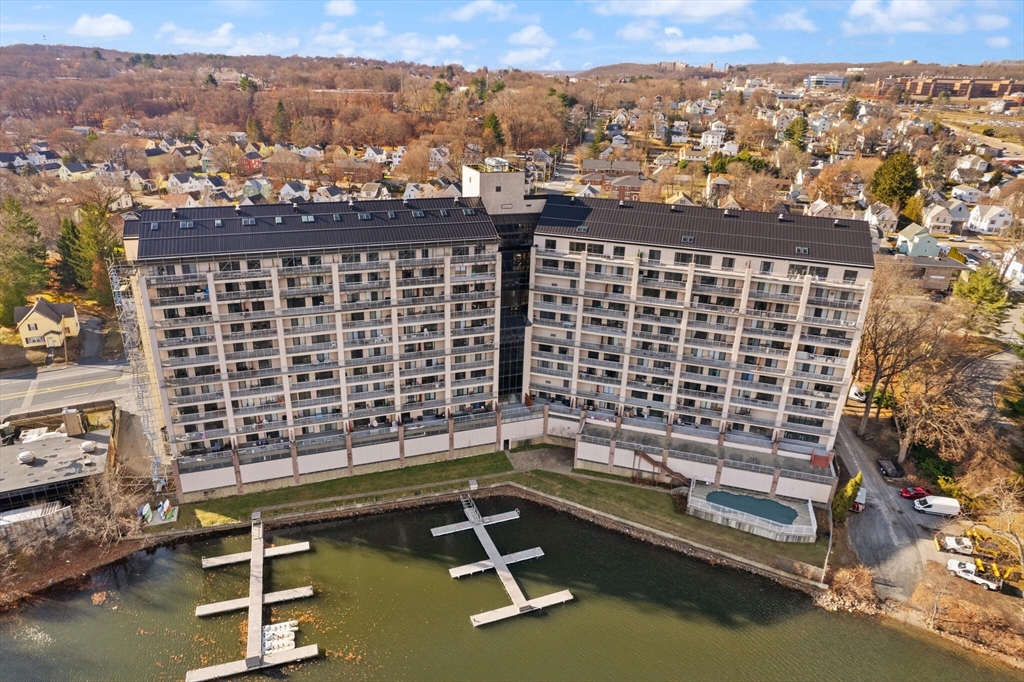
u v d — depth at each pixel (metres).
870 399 108.56
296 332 90.75
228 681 69.19
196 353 88.19
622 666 71.69
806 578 83.50
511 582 82.88
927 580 82.44
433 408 103.31
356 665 71.00
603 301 100.19
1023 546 84.00
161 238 84.81
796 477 93.00
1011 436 99.31
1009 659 72.56
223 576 83.19
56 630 75.25
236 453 92.88
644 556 88.44
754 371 94.88
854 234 92.44
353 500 96.00
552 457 106.94
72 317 138.00
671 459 98.50
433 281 94.75
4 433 101.94
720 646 74.56
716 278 94.19
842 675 70.94
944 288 160.00
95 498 87.62
